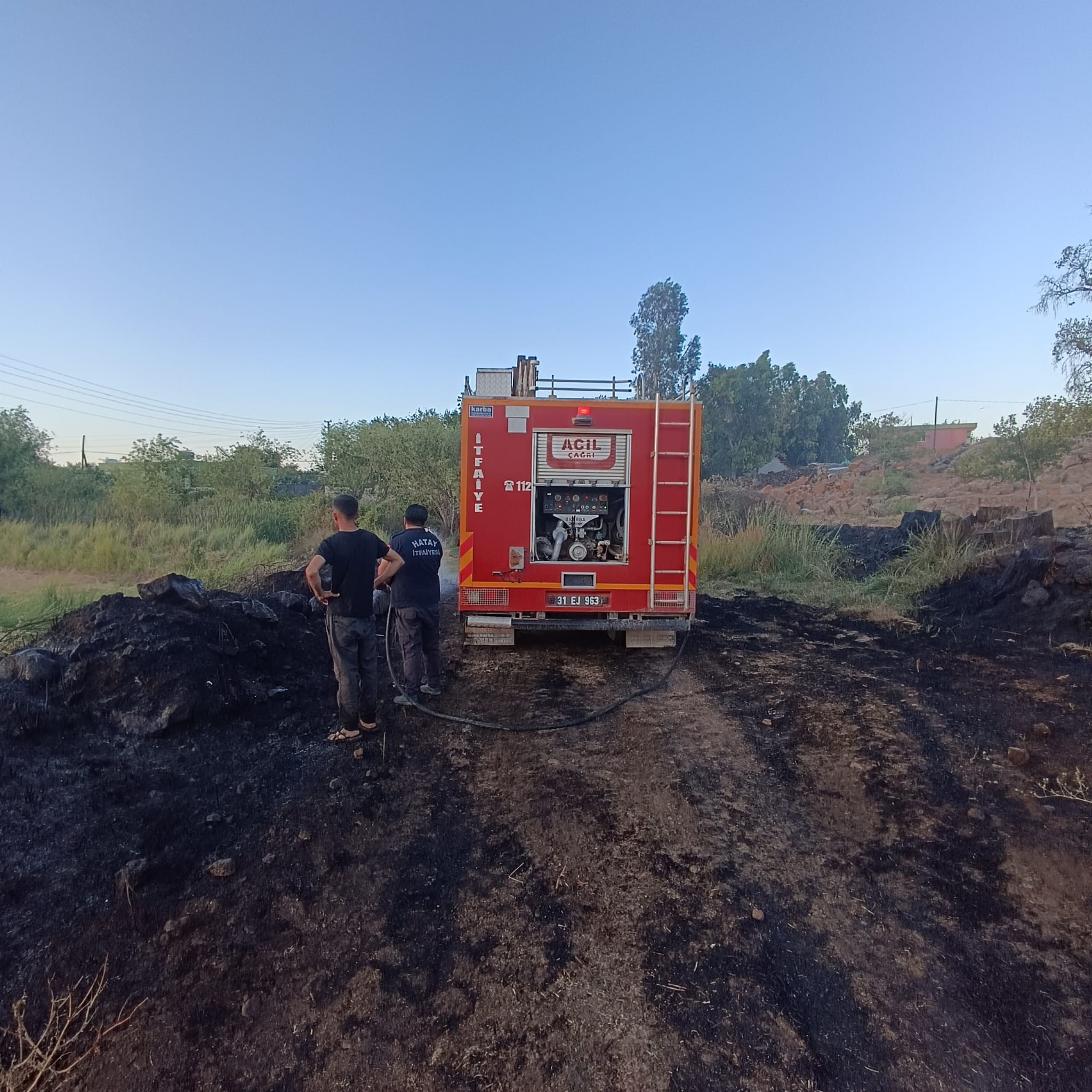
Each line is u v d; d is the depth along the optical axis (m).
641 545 6.87
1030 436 18.64
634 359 54.00
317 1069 2.42
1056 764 4.46
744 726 5.36
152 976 2.79
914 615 8.83
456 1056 2.48
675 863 3.61
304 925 3.12
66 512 18.47
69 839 3.53
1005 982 2.81
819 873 3.53
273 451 27.00
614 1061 2.46
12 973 2.73
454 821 4.01
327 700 5.73
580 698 5.98
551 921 3.18
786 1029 2.60
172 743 4.61
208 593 7.14
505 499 6.81
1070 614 7.48
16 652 4.94
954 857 3.63
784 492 34.97
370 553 4.96
